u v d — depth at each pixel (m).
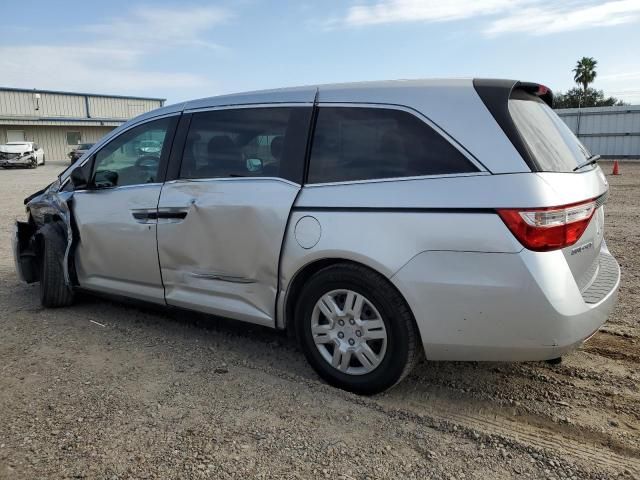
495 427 3.01
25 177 22.84
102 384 3.51
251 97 3.86
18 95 38.47
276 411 3.16
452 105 3.06
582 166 3.28
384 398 3.32
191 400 3.29
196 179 3.95
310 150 3.46
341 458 2.72
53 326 4.59
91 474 2.59
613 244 7.57
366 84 3.42
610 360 3.84
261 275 3.58
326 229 3.25
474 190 2.88
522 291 2.77
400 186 3.08
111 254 4.46
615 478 2.56
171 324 4.64
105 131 43.69
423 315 3.00
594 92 52.84
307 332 3.47
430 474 2.60
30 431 2.95
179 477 2.57
